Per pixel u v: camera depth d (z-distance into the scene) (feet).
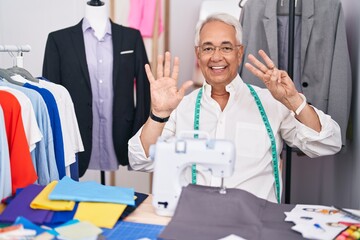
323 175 8.85
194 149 3.85
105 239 3.46
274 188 5.40
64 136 6.17
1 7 9.75
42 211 3.77
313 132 4.97
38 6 9.62
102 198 3.94
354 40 7.38
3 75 5.84
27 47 6.24
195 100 5.66
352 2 7.52
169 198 3.93
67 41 7.53
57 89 6.23
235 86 5.48
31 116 5.14
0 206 4.09
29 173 4.80
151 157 4.09
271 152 5.35
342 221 3.67
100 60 7.63
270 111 5.45
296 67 7.30
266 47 7.33
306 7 7.02
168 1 8.95
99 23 7.68
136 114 7.82
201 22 5.49
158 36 8.84
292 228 3.54
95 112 7.73
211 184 5.07
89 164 7.88
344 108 6.89
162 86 4.65
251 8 7.36
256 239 3.41
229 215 3.71
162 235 3.44
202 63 5.41
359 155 6.72
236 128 5.35
